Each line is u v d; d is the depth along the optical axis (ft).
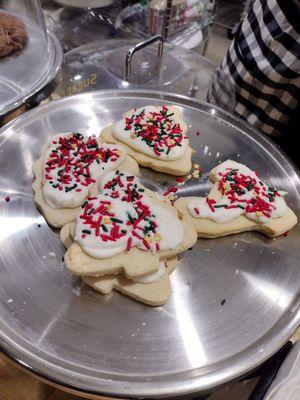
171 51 1.37
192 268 0.78
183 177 0.93
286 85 1.01
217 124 1.03
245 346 0.68
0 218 0.81
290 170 0.94
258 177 0.93
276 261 0.81
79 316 0.70
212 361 0.66
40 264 0.76
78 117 1.01
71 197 0.81
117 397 0.60
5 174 0.88
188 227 0.81
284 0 0.92
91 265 0.72
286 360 0.80
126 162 0.92
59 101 1.02
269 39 0.98
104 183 0.84
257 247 0.83
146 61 1.29
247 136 1.01
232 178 0.89
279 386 0.76
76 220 0.77
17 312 0.69
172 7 1.40
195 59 1.37
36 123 0.98
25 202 0.84
